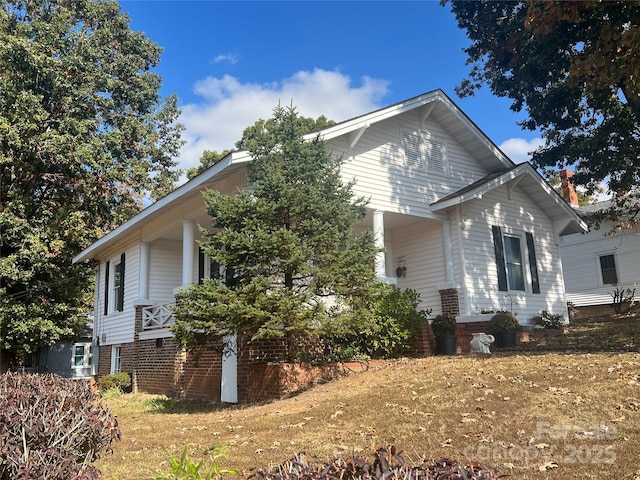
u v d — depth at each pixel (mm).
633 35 10898
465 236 15406
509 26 15695
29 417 4156
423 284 15969
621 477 4402
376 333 11883
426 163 15883
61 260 23984
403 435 6102
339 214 10391
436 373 9250
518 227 16859
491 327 13781
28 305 22844
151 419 9961
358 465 2568
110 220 27312
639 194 19797
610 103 16250
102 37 29078
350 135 14109
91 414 4559
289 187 9922
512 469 4789
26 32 24094
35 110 22391
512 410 6477
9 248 23062
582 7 11570
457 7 17453
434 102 15781
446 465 2627
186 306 9609
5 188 23297
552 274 17500
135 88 30172
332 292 10266
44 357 28547
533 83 16406
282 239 9336
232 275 10312
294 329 9414
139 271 17125
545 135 19359
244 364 10938
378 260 13734
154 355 15492
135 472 5676
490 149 16906
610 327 15266
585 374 7746
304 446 6059
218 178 12461
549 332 14969
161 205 14117
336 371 10688
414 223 16234
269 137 10711
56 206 25094
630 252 24688
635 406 6027
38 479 3865
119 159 27750
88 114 25859
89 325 29750
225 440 6914
